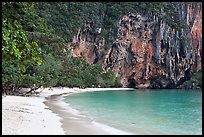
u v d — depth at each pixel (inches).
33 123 860.0
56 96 2402.8
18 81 1888.5
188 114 1341.0
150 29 5561.0
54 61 2677.2
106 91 3956.7
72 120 1004.6
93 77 4891.7
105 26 5516.7
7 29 418.3
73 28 5231.3
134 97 2637.8
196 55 5792.3
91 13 5482.3
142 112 1374.3
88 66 5044.3
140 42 5506.9
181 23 5772.6
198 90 4680.1
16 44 435.5
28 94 2139.5
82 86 4379.9
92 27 5408.5
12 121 850.1
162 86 5511.8
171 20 5708.7
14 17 781.3
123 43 5482.3
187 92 3932.1
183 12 5846.5
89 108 1489.9
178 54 5629.9
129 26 5551.2
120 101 2079.2
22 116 972.6
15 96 1856.5
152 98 2544.3
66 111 1294.3
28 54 447.8
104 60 5359.3
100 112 1316.4
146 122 1055.0
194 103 2016.5
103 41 5423.2
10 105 1299.2
